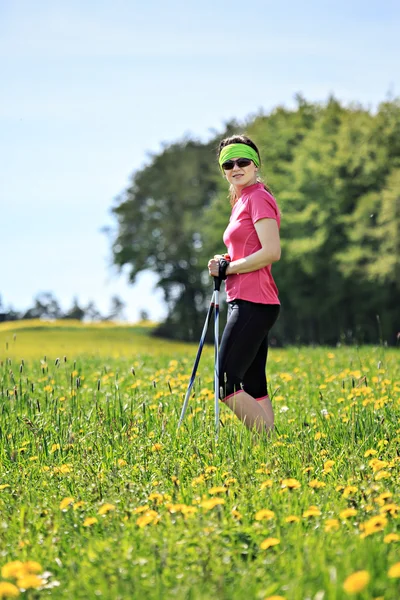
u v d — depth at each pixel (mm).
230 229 11227
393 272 70938
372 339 78125
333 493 7625
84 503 7633
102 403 13328
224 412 12000
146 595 5402
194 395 13023
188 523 6574
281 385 15758
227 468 8672
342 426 10906
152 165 111688
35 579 5398
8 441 10758
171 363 19422
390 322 77062
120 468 9031
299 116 90375
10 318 106625
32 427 10898
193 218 105938
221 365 10828
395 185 71688
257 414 10664
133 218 110250
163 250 107688
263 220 10883
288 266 80312
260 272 10930
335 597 4961
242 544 6215
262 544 6000
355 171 77562
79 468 9172
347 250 74562
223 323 80625
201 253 95500
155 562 5824
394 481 8055
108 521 7062
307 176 78312
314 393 14453
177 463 8594
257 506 7133
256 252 10812
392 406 12188
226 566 5816
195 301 107562
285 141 87688
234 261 11031
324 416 11672
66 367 20016
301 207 78938
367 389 12648
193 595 5320
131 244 109625
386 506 6703
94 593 5473
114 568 5828
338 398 13844
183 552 6047
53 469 9195
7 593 5188
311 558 5707
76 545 6582
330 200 76500
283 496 7469
